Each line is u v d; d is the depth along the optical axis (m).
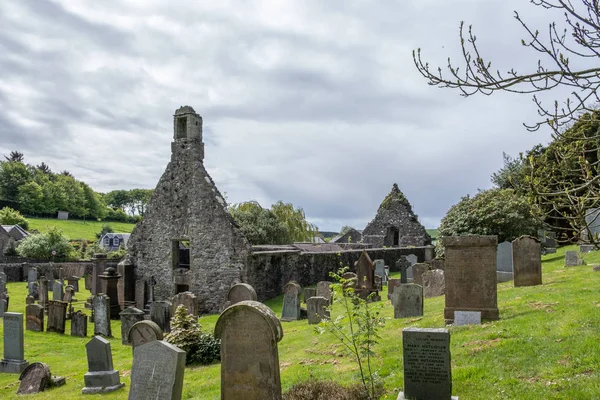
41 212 103.25
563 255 23.53
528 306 11.37
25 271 39.91
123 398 10.02
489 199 24.38
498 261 18.81
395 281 19.67
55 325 18.97
